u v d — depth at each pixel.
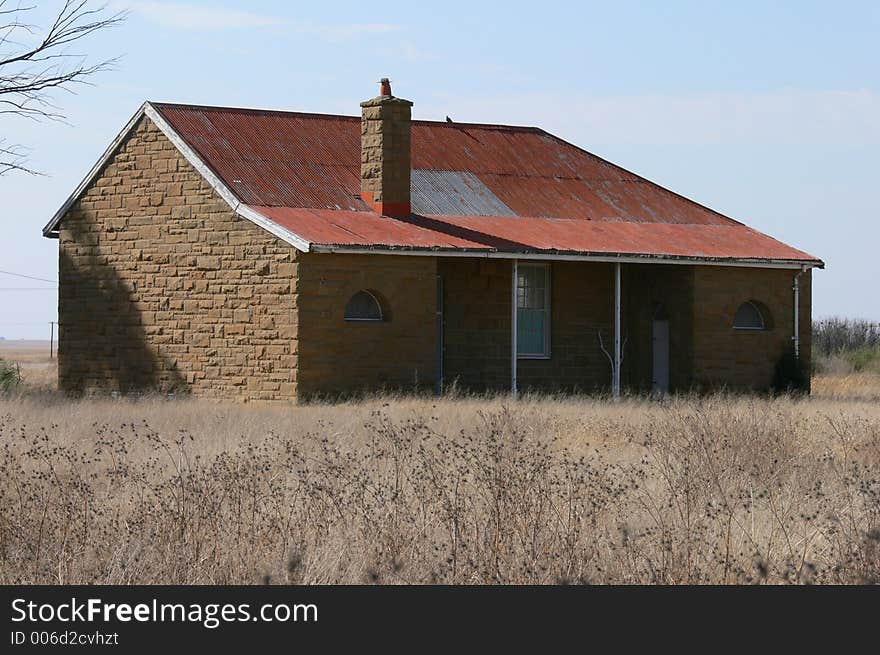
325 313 33.03
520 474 16.30
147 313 36.19
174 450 20.50
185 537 13.74
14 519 14.48
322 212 35.25
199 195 35.09
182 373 35.34
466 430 23.33
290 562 12.63
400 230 35.12
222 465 16.91
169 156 35.84
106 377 37.09
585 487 15.95
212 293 34.66
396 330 34.03
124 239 36.78
